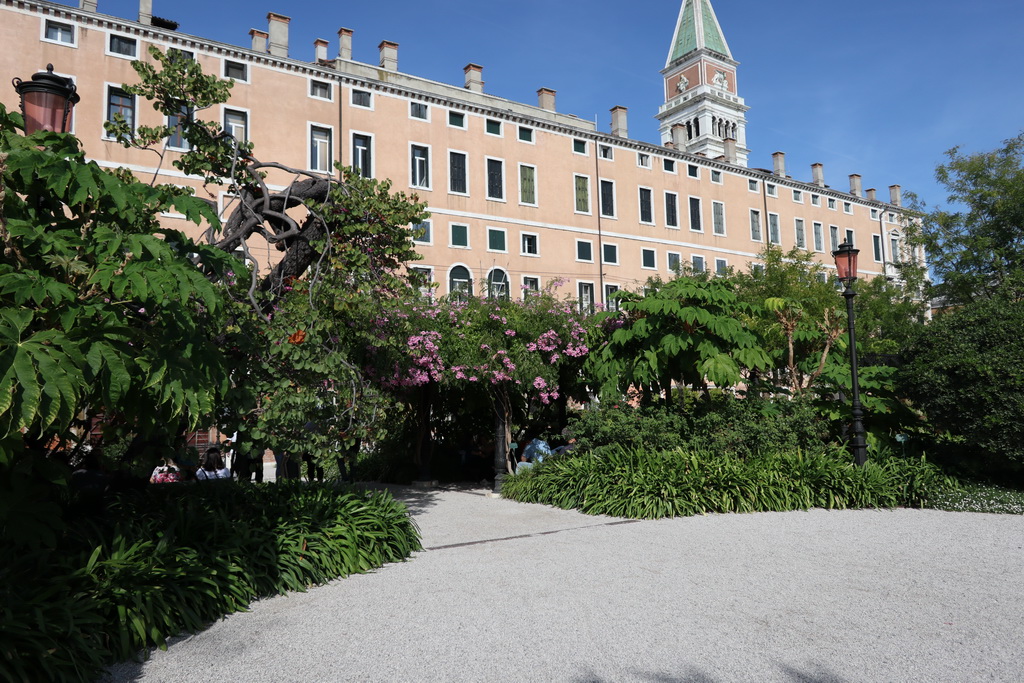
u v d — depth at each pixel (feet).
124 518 18.81
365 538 22.47
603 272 123.24
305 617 17.03
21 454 14.78
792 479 34.04
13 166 13.87
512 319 40.37
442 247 106.22
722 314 37.55
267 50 100.01
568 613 17.07
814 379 42.65
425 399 47.29
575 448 39.50
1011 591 18.95
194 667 13.87
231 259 18.38
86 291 15.08
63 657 12.89
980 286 72.54
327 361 24.61
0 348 11.74
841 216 164.86
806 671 13.33
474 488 45.11
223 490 23.27
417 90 104.73
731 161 158.51
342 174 30.32
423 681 13.07
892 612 17.06
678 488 31.78
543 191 118.11
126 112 82.28
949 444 40.04
